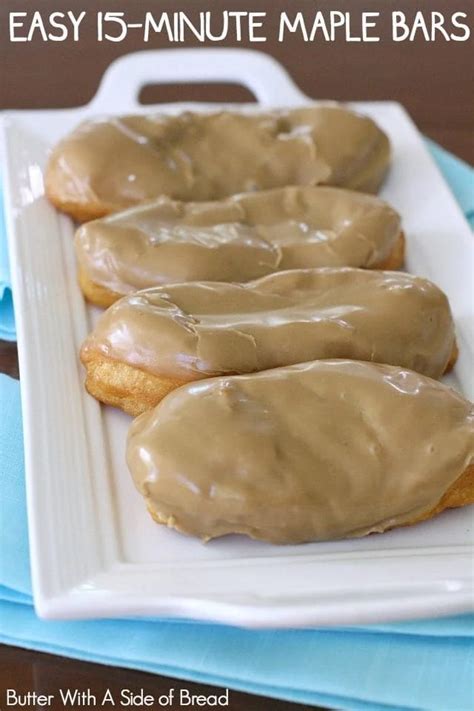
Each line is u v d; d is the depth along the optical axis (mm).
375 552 551
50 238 680
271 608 515
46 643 527
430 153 771
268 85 793
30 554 538
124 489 570
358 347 594
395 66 899
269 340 586
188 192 691
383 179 738
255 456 541
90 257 642
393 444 551
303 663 522
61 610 519
